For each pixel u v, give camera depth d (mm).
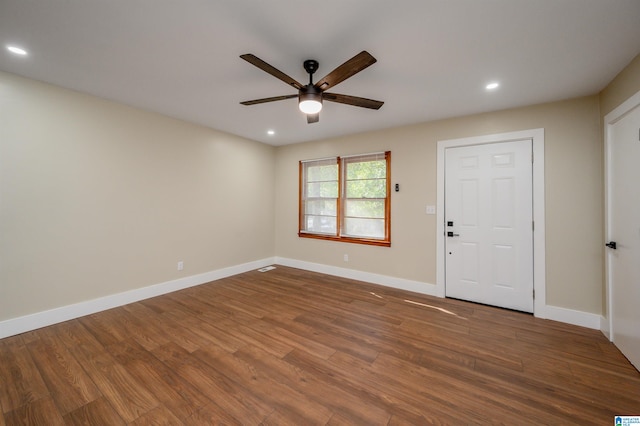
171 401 1612
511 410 1550
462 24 1615
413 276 3619
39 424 1447
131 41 1836
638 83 1898
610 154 2330
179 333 2438
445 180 3385
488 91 2539
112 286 3002
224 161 4191
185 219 3697
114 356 2066
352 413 1526
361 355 2104
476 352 2148
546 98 2680
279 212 5125
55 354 2088
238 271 4453
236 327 2561
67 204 2670
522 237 2941
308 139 4551
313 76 2287
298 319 2742
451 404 1596
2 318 2320
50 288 2578
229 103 2951
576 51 1876
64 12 1539
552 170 2764
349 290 3646
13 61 2105
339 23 1620
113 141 2969
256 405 1584
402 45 1834
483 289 3164
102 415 1507
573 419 1485
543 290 2809
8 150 2330
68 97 2645
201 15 1568
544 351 2160
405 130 3664
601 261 2547
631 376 1843
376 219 3984
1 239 2314
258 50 1922
